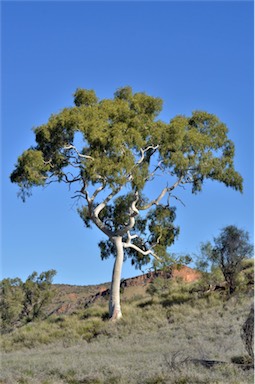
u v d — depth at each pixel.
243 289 39.25
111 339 33.78
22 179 40.41
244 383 14.75
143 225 45.78
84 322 40.41
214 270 40.84
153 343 28.97
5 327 52.19
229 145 44.75
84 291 73.06
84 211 45.16
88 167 38.75
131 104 43.59
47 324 41.88
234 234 40.66
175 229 45.94
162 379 16.14
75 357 25.73
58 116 40.34
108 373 18.33
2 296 55.34
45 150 41.25
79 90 43.59
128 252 45.56
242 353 19.64
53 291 56.59
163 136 41.50
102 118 41.22
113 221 44.28
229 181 43.81
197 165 42.91
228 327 29.30
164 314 38.34
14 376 18.92
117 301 40.81
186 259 44.09
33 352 32.16
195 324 32.53
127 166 38.53
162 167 43.12
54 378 18.67
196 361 18.20
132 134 39.38
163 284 49.06
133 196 42.75
